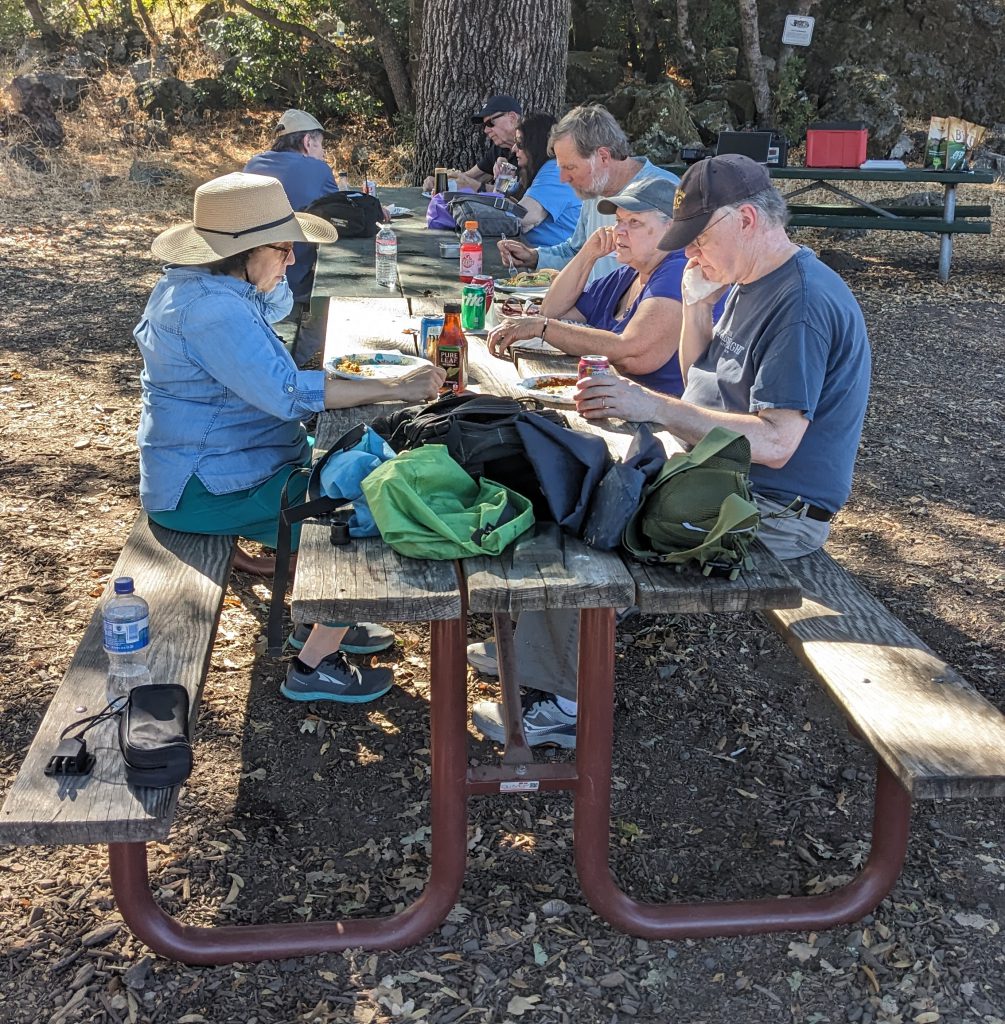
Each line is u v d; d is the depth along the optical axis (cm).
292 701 329
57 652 347
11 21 1786
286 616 365
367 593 210
